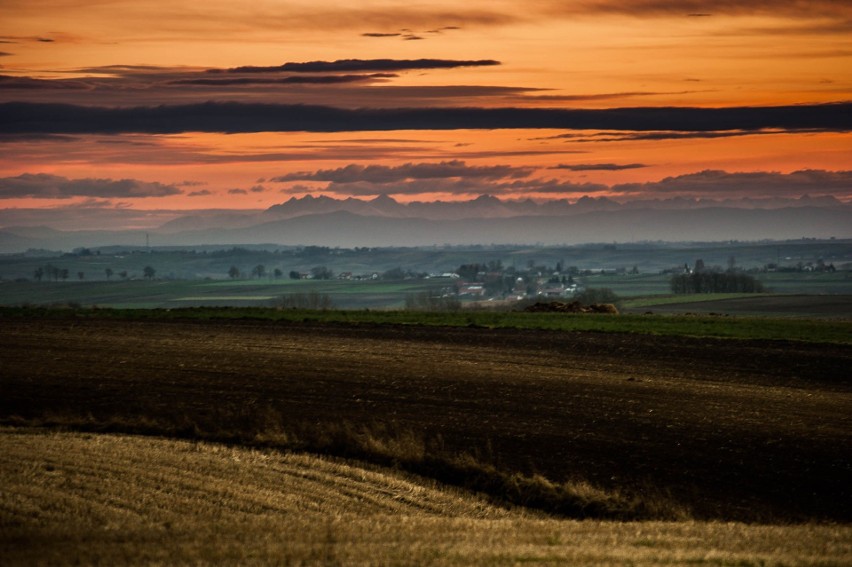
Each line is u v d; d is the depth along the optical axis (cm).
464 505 6644
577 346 14750
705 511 6719
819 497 7075
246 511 6038
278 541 4803
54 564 4272
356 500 6506
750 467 7819
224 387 11056
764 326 17100
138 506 5956
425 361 13150
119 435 8438
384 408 9988
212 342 14925
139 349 14075
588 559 4281
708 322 17850
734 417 9694
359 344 14825
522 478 7212
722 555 4378
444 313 19312
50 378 11519
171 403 10094
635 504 6662
